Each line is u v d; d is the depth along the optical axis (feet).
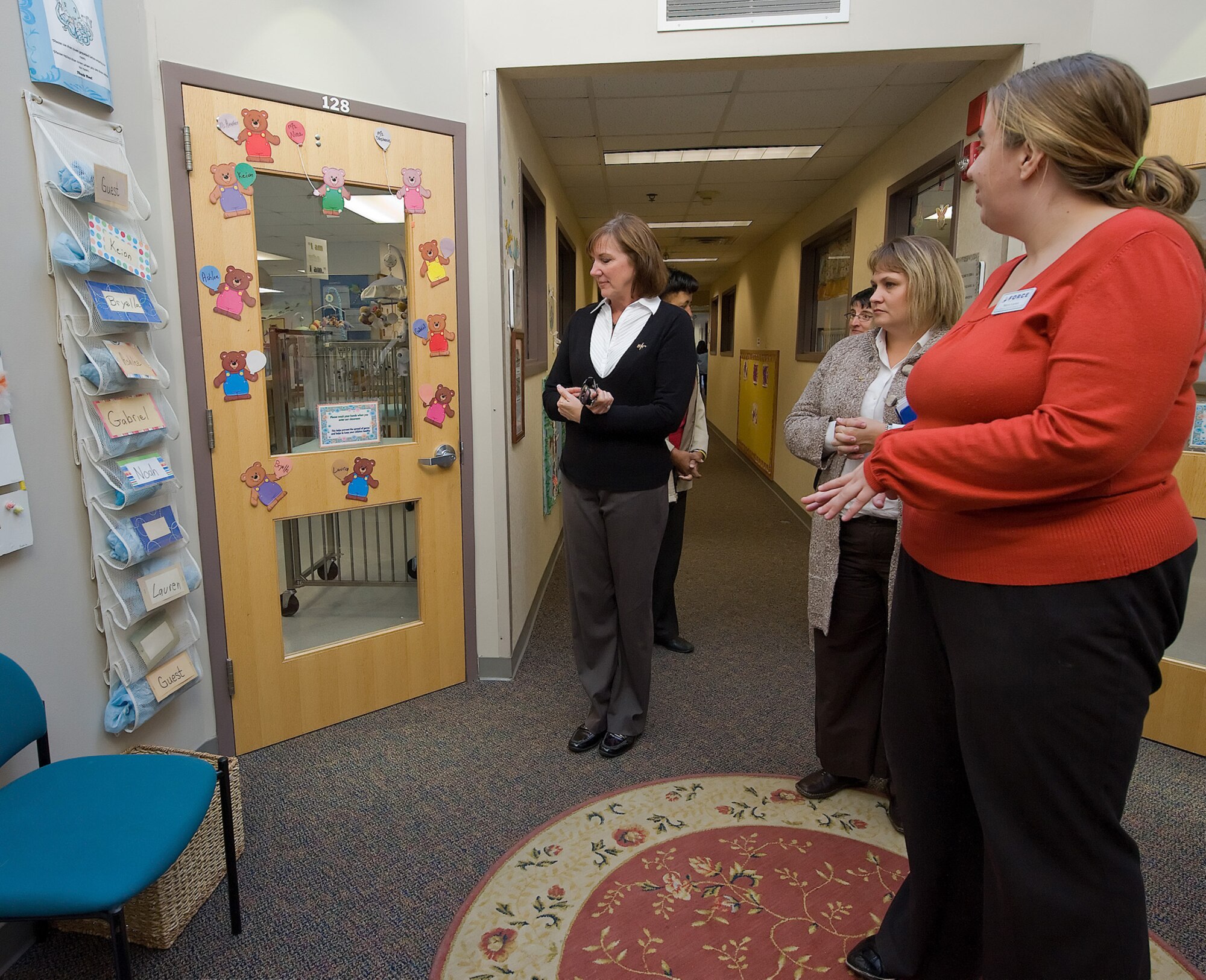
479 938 5.02
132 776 4.55
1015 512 3.05
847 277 16.14
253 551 7.24
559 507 15.69
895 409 5.42
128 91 6.01
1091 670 2.94
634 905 5.32
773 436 21.79
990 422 3.07
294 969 4.79
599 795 6.67
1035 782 3.10
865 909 5.28
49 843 3.94
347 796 6.68
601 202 19.04
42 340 5.22
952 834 3.99
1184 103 6.89
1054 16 7.73
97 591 5.73
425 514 8.38
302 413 7.50
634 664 7.18
